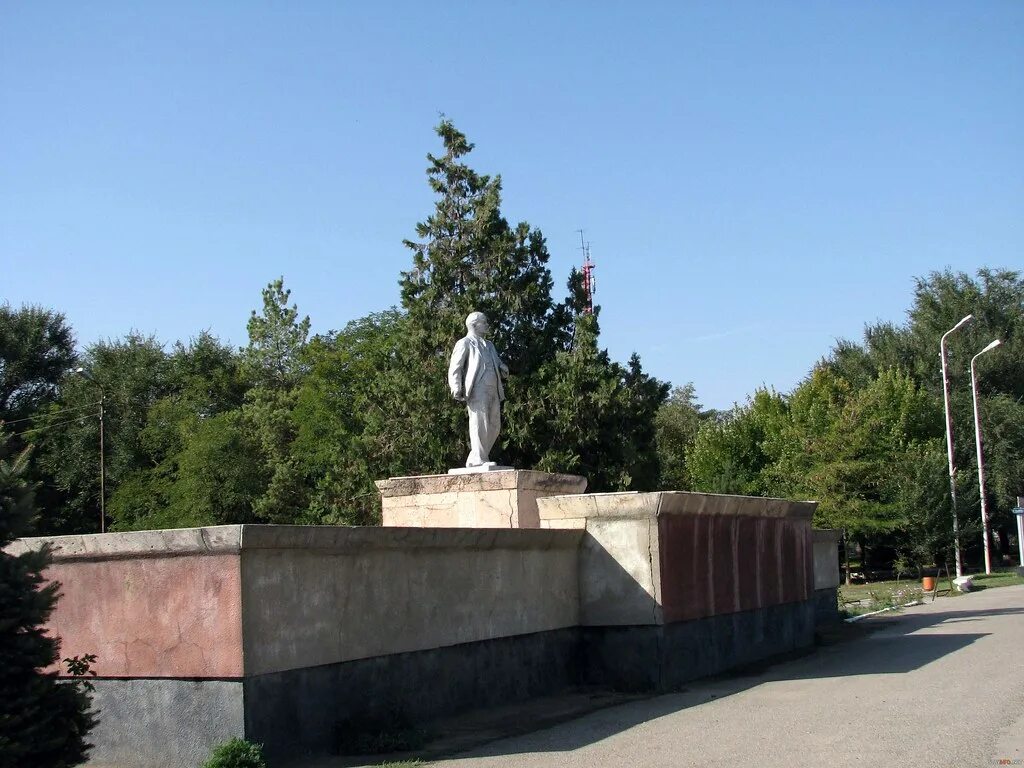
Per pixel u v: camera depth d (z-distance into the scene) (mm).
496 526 15242
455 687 11594
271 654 9156
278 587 9320
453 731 10883
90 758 9453
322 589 9820
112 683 9492
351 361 45469
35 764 7527
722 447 52219
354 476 27172
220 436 45812
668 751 9352
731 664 15961
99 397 54156
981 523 44094
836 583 25766
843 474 43000
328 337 59750
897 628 22219
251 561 9062
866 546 45344
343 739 9742
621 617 14141
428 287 27766
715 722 10922
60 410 50781
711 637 15375
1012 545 61281
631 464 25406
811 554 19938
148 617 9375
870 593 34188
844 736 9680
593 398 24906
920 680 13367
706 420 76188
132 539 9375
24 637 7504
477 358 16031
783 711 11453
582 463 25156
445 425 26031
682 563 14727
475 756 9523
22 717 7344
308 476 44906
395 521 16094
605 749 9609
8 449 8328
